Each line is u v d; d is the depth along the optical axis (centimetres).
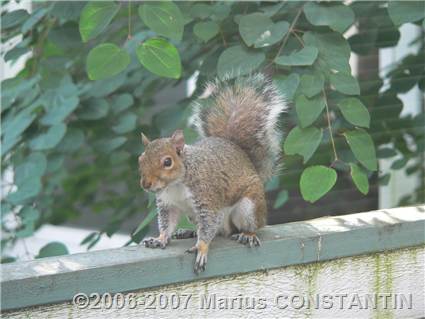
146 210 936
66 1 820
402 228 680
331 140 702
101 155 918
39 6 894
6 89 861
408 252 688
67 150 857
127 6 795
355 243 659
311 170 661
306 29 769
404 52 1000
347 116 693
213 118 705
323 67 720
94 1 700
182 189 607
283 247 630
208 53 863
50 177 1022
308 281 648
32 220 824
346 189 1001
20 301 532
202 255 596
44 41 909
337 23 727
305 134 684
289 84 696
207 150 628
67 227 1338
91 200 1059
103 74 661
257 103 697
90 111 860
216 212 611
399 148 926
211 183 612
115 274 565
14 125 831
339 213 1051
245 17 739
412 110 988
